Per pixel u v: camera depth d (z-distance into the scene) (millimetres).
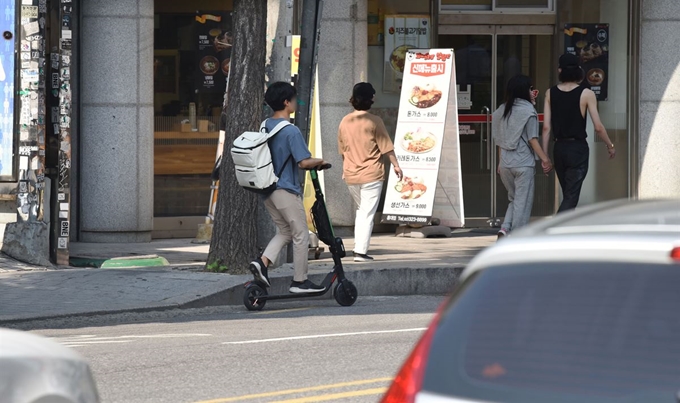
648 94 35094
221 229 24891
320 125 31609
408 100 31891
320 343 17500
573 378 5668
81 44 31078
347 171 27141
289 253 26734
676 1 34969
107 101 31000
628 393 5527
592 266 5961
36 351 7234
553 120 26312
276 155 21953
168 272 24781
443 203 32062
